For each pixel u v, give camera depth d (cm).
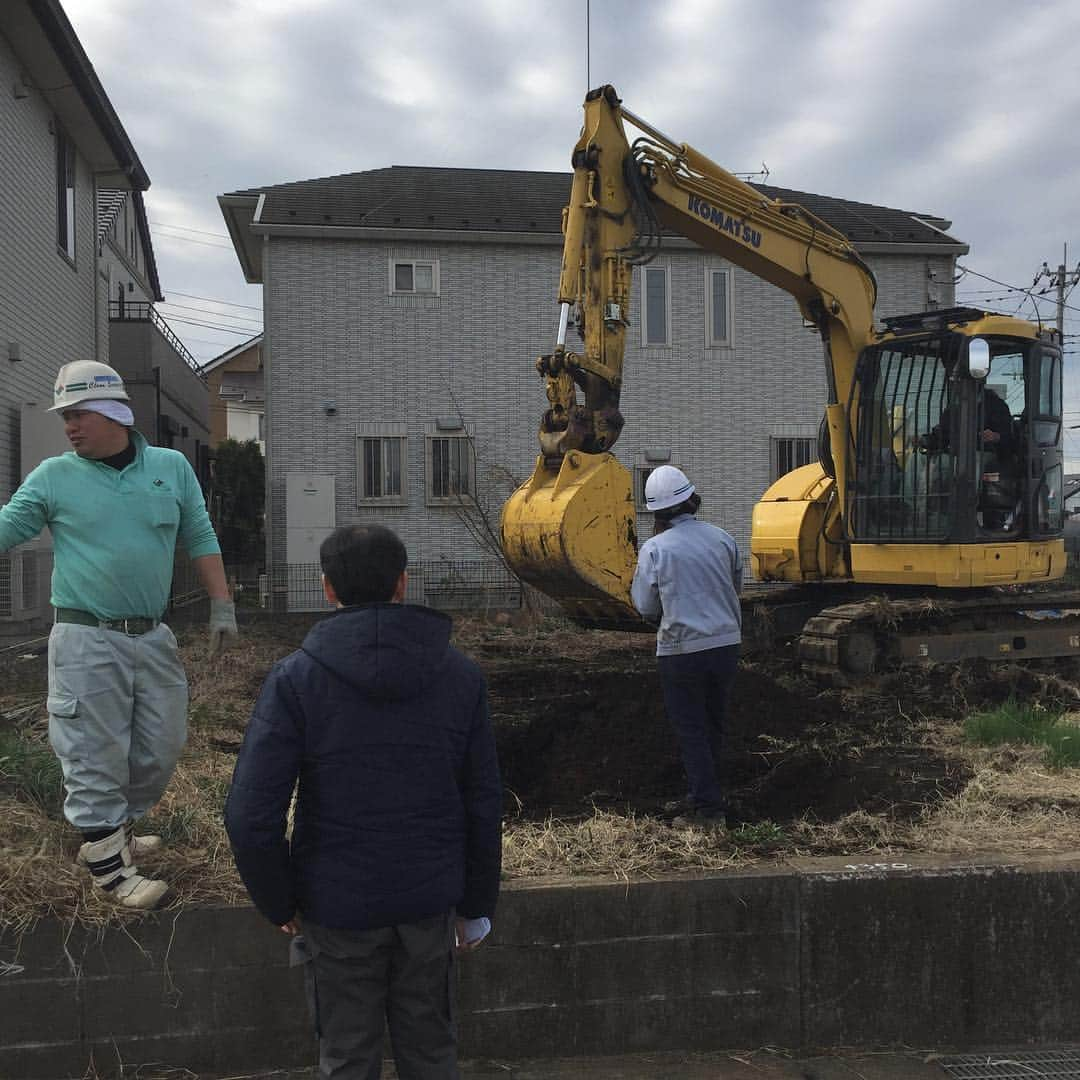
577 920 358
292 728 231
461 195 2025
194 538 367
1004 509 907
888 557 923
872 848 418
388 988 244
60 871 348
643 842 414
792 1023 372
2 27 1186
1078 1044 384
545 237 1864
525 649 1173
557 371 777
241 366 4212
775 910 371
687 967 365
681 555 450
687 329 1939
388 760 233
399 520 1848
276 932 341
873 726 682
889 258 1983
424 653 237
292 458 1822
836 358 977
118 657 337
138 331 1862
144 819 394
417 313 1852
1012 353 909
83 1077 331
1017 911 385
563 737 621
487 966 353
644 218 819
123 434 346
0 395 1182
